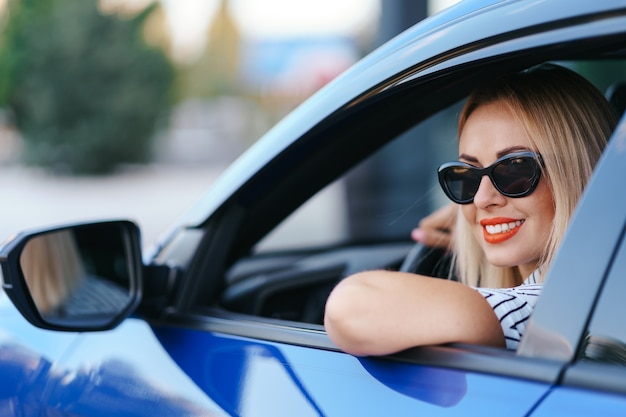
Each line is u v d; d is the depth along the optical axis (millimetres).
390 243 2975
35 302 1767
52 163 25156
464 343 1341
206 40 36469
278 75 30141
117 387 1737
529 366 1232
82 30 24922
